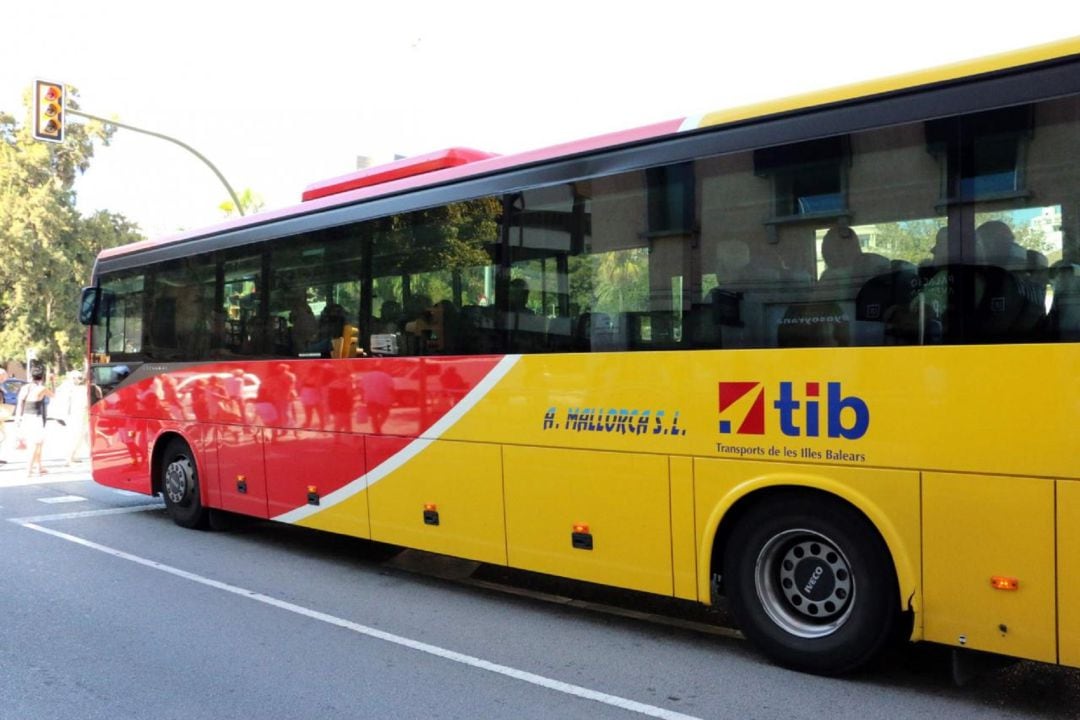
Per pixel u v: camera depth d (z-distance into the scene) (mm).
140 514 10250
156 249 9539
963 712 4188
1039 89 3893
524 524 5730
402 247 6668
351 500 7035
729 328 4793
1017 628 3873
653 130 5211
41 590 6707
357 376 6965
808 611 4688
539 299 5695
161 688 4668
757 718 4152
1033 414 3834
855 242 4383
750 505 4809
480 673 4848
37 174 41625
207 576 7156
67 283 41000
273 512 7879
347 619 5914
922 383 4133
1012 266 3932
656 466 5055
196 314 8914
